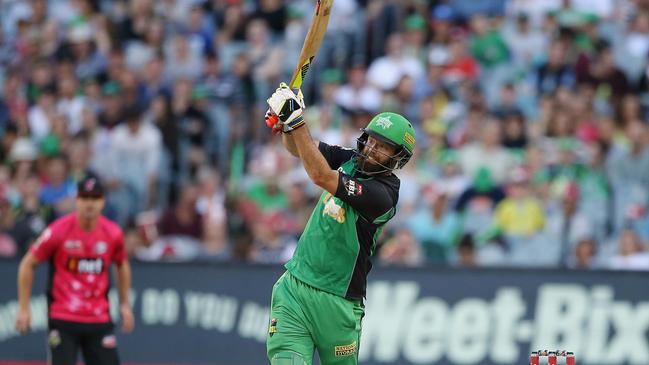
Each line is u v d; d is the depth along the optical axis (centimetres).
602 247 4912
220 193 5094
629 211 5062
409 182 5025
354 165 2400
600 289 4156
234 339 4131
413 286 4184
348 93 5578
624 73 5828
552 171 5175
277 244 4628
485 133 5212
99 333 3281
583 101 5488
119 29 6138
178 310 4150
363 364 4134
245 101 5675
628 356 4103
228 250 4734
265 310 4141
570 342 4125
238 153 5366
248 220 4741
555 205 4956
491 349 4125
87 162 5244
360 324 2455
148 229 4788
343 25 6069
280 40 6062
